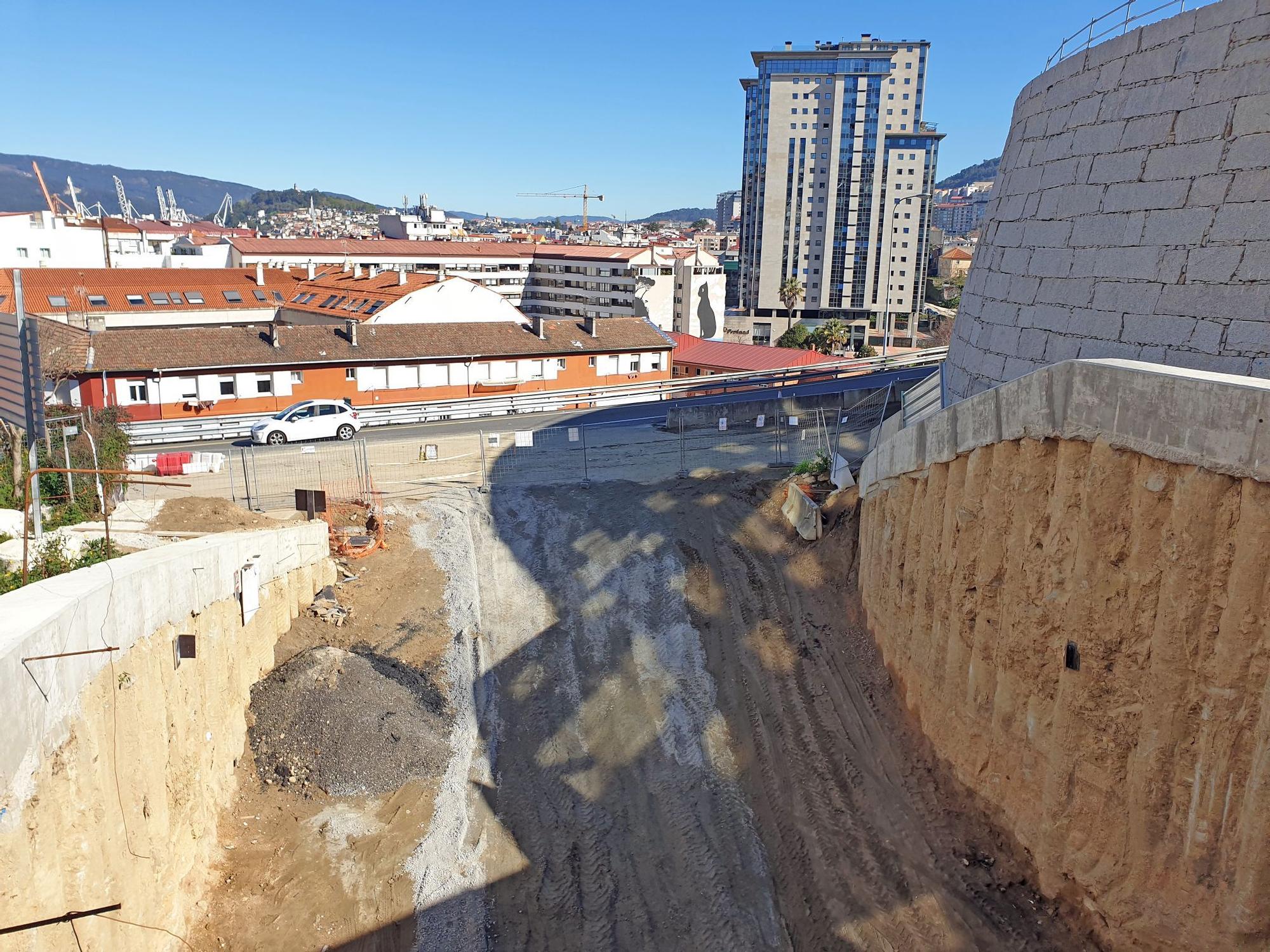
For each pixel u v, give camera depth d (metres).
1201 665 10.04
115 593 12.11
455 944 14.07
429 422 42.66
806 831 15.48
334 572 23.47
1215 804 9.96
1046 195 16.66
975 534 14.59
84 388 39.72
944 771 15.51
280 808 16.56
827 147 122.50
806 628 20.61
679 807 16.61
